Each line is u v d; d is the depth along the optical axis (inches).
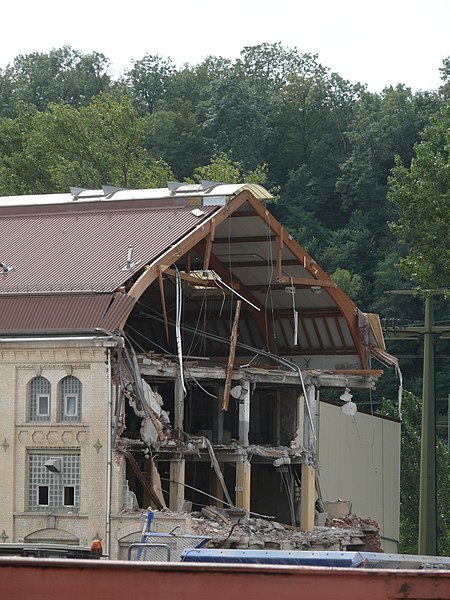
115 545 3056.1
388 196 4616.1
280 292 3905.0
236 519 3378.4
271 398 3971.5
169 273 3294.8
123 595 1250.0
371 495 4906.5
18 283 3287.4
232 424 3924.7
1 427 3161.9
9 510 3142.2
